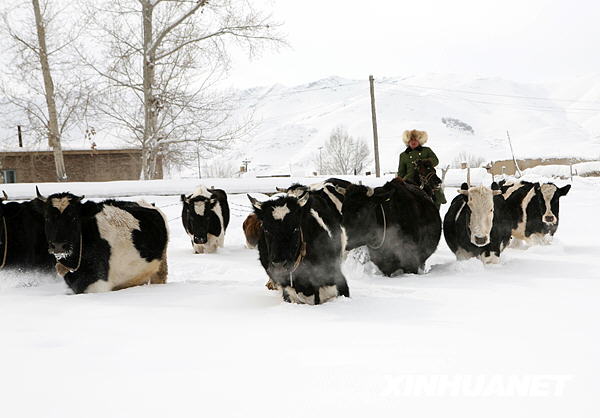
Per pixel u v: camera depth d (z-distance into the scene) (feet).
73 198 25.99
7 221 29.37
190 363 13.84
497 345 14.76
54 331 17.63
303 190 24.12
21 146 118.32
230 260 38.22
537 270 29.25
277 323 18.12
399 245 28.84
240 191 70.49
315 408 10.84
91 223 26.58
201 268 34.42
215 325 18.06
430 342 15.20
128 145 88.28
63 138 88.02
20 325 18.60
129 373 13.19
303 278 22.54
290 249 21.76
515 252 37.11
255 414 10.66
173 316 19.69
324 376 12.54
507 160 253.65
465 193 31.17
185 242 50.11
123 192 67.62
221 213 44.24
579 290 23.34
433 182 35.17
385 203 28.48
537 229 39.65
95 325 18.40
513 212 40.37
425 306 20.56
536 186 40.09
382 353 14.19
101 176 128.98
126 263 27.32
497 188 38.29
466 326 17.20
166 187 69.00
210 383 12.34
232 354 14.53
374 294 23.44
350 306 20.83
